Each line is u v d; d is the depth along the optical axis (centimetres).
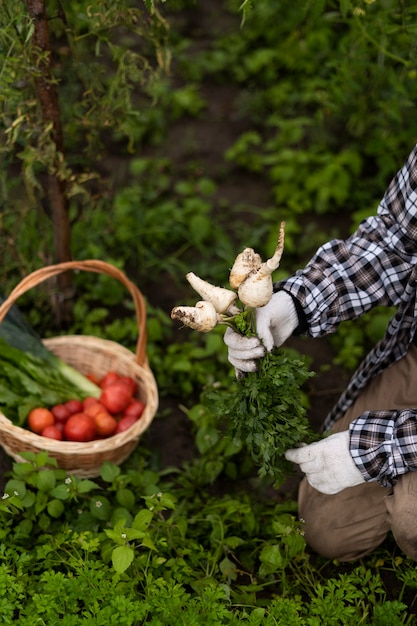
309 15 407
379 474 270
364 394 297
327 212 403
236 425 275
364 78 403
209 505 311
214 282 376
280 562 287
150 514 282
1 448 322
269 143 423
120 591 274
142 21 323
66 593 272
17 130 308
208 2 493
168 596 271
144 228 386
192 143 426
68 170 320
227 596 279
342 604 277
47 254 345
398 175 275
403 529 275
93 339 334
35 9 298
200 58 461
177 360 348
